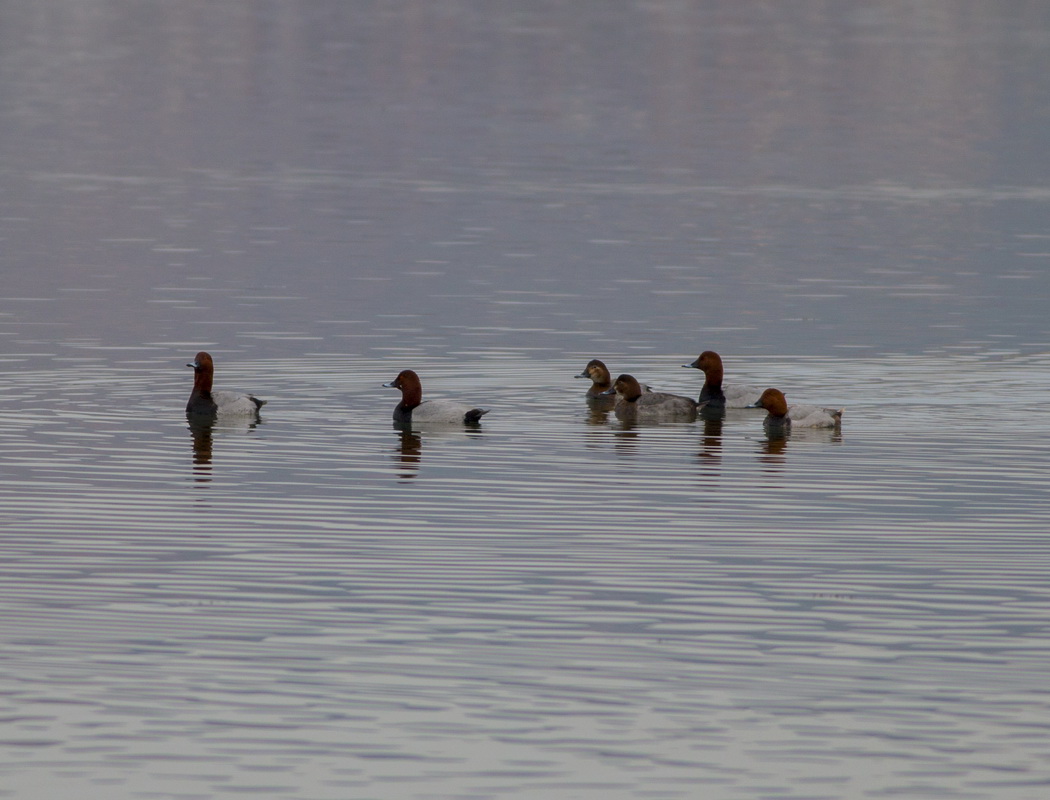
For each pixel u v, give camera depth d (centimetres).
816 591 2164
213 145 9894
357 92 13100
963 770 1653
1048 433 3194
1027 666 1900
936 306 4938
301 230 6600
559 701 1800
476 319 4622
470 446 3053
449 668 1888
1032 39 17162
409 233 6544
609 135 10638
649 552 2341
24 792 1596
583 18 19100
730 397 3453
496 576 2220
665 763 1666
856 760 1672
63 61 14850
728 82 13800
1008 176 8788
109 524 2469
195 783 1619
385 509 2575
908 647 1958
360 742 1705
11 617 2034
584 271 5622
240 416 3288
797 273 5631
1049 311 4850
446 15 19412
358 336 4319
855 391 3634
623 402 3344
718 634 2000
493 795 1603
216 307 4781
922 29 18088
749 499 2661
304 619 2041
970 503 2644
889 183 8462
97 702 1788
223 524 2477
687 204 7562
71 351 4053
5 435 3102
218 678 1853
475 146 9981
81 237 6306
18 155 9231
